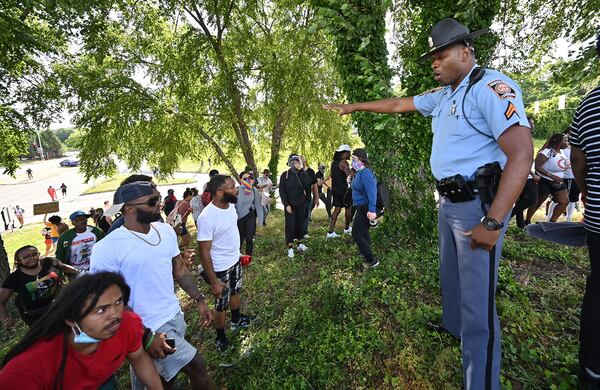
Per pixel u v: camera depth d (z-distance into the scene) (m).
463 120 1.81
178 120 12.54
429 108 2.34
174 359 2.21
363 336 2.86
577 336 2.46
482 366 1.86
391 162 4.88
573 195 5.97
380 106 2.65
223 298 3.23
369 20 4.17
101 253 2.14
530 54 7.23
